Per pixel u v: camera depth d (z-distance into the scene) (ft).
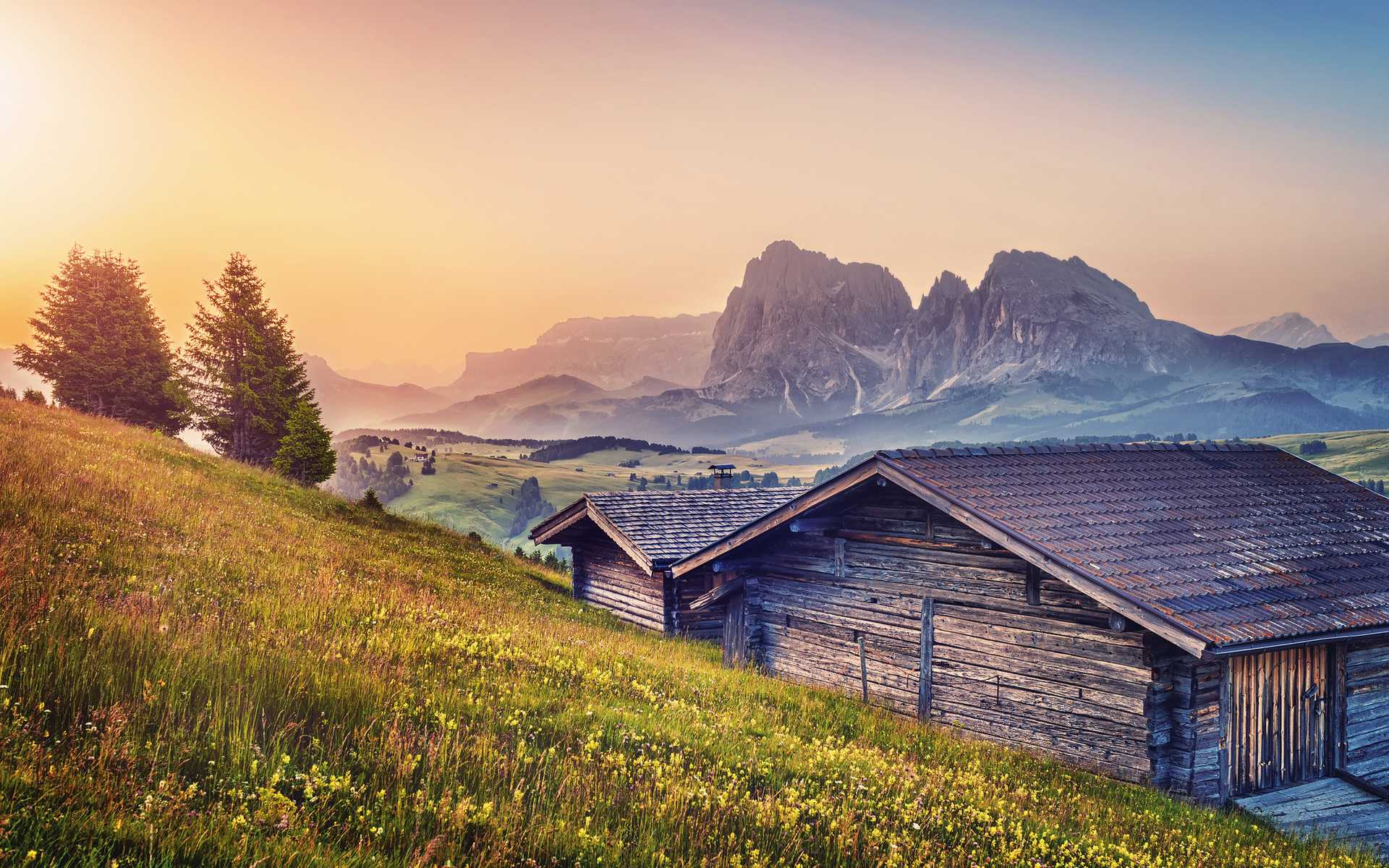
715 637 95.76
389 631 41.86
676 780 28.50
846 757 37.60
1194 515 57.72
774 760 34.50
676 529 100.22
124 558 45.09
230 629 34.37
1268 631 42.75
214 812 19.15
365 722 27.20
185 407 198.29
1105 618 48.29
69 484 58.49
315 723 26.35
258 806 20.13
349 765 23.62
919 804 31.86
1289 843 38.83
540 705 34.42
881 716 53.36
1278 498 64.95
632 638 75.61
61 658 24.50
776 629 68.90
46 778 18.35
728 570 70.74
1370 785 49.96
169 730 22.48
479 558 110.73
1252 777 48.52
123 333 207.41
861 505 62.90
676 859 22.97
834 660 64.03
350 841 19.92
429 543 107.96
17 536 41.73
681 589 94.79
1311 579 50.78
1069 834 33.19
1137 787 45.11
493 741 28.55
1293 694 50.75
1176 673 46.42
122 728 21.56
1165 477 64.44
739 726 39.55
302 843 18.52
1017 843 30.32
